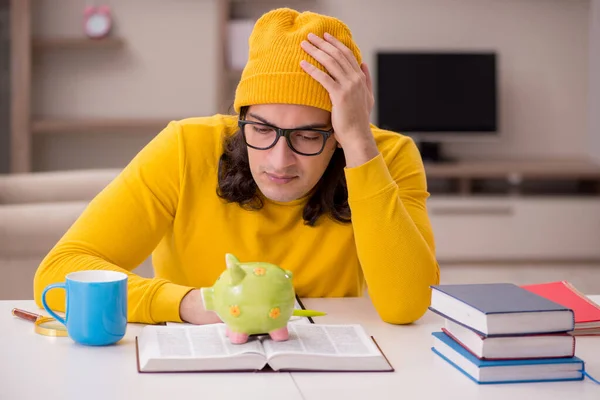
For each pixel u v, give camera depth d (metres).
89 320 1.16
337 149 1.53
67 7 5.04
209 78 5.14
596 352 1.21
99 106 5.11
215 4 5.12
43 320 1.28
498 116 5.21
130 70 5.11
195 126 1.59
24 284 2.77
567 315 1.08
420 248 1.40
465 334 1.13
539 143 5.43
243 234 1.57
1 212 2.79
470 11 5.29
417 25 5.27
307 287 1.61
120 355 1.14
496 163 5.20
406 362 1.15
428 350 1.21
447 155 5.45
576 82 5.39
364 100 1.38
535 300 1.12
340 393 1.01
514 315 1.06
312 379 1.06
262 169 1.38
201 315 1.27
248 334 1.14
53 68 5.07
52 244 2.77
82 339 1.17
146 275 2.69
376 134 1.69
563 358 1.08
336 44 1.39
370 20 5.25
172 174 1.54
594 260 5.19
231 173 1.52
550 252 5.09
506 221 5.07
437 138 5.20
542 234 5.08
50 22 5.04
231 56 5.01
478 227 5.05
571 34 5.36
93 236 1.44
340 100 1.35
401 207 1.41
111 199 1.48
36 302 1.41
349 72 1.37
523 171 4.99
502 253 5.07
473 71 5.17
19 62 4.75
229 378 1.05
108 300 1.16
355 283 1.66
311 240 1.59
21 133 4.79
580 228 5.09
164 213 1.53
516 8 5.32
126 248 1.47
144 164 1.53
